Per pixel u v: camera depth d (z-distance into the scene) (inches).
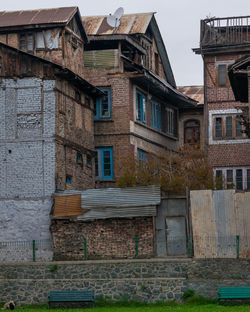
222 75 1790.1
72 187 1549.0
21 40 1662.2
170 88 1927.9
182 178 1545.3
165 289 1282.0
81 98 1633.9
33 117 1496.1
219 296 1230.3
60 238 1434.5
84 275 1322.6
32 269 1343.5
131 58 1860.2
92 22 1921.8
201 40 1793.8
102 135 1758.1
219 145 1772.9
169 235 1389.0
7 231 1467.8
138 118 1820.9
